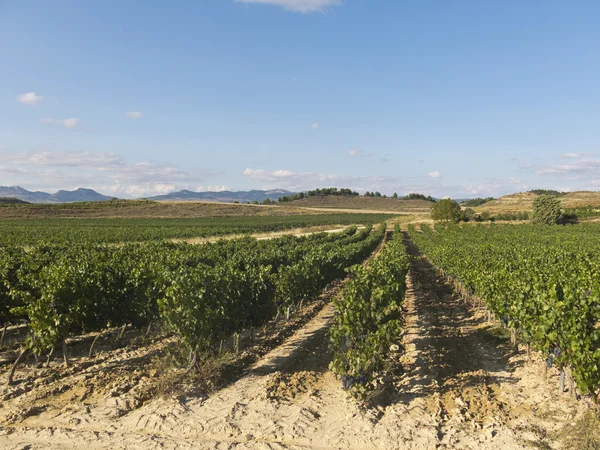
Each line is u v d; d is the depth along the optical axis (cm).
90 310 1088
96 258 1758
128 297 1216
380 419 761
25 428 732
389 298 1175
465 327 1428
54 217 9062
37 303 961
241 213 10988
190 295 983
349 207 16412
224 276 1208
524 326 976
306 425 739
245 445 677
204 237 4916
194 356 945
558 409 774
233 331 1173
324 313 1697
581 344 748
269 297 1354
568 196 11462
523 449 654
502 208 10919
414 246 5053
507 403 832
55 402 841
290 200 18000
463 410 795
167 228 5984
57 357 1110
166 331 1291
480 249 2350
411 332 1363
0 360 1076
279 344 1267
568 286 1013
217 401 834
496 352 1141
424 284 2420
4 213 9044
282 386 905
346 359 870
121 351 1155
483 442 680
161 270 1438
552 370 961
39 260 1716
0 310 1195
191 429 727
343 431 718
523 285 1055
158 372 973
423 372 995
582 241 3194
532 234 4109
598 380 691
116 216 9700
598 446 634
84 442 685
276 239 3925
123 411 802
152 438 697
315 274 1702
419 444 679
